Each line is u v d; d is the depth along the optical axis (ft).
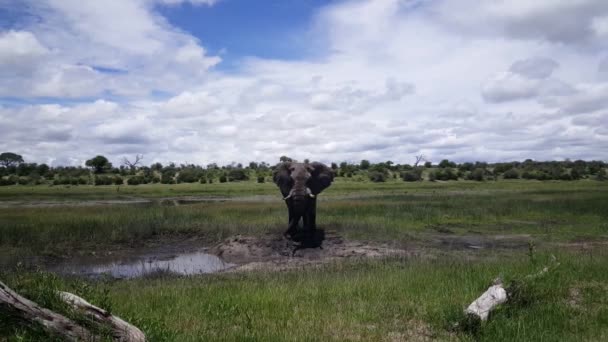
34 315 17.90
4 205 112.98
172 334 21.39
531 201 100.48
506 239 63.05
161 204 113.39
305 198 56.80
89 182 229.86
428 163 342.64
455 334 23.59
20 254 52.47
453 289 30.78
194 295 31.14
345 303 28.63
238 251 53.88
